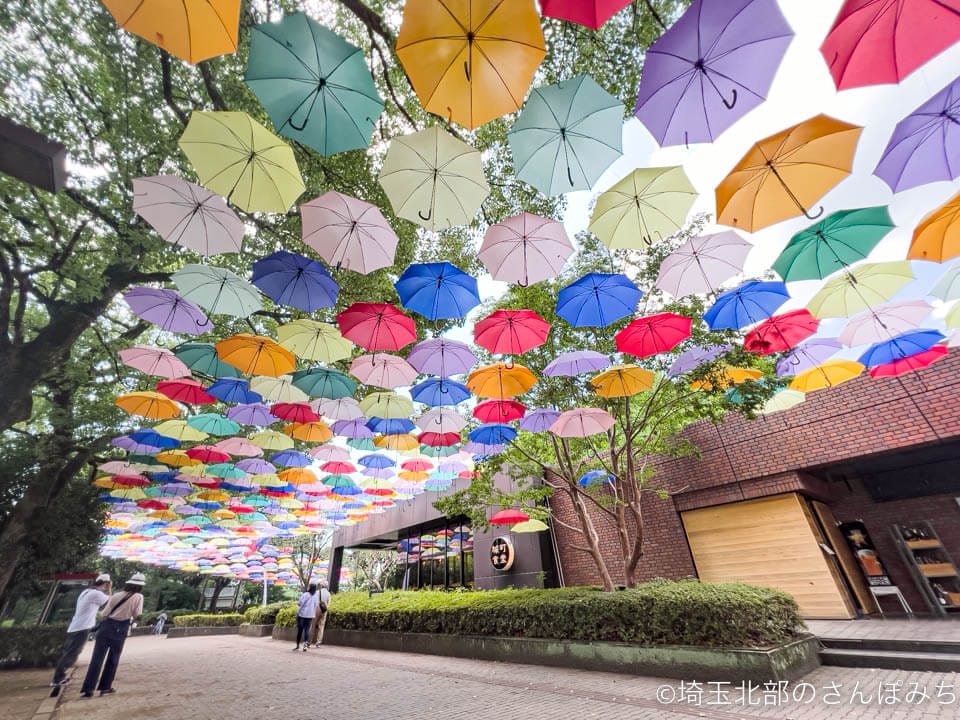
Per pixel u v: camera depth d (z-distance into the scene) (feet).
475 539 46.65
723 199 11.60
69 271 20.74
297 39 9.15
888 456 26.50
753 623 17.39
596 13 8.07
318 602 37.47
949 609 25.66
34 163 11.72
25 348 21.15
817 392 27.17
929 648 17.61
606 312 17.29
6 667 27.63
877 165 10.84
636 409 32.60
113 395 29.37
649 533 33.14
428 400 22.98
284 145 10.83
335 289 16.53
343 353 19.74
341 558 75.77
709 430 31.48
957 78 9.27
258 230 22.90
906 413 23.81
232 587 126.31
